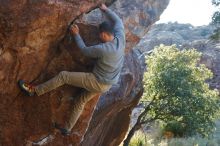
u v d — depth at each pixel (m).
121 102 10.27
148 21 7.66
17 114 6.28
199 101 19.27
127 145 18.33
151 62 19.88
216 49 33.75
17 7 5.49
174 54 20.05
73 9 5.98
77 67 6.43
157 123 23.28
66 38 6.19
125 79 9.72
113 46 5.80
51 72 6.30
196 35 52.31
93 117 9.16
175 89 19.22
